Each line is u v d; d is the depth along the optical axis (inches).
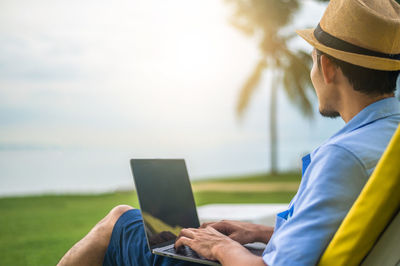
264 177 1016.9
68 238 212.2
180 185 63.9
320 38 44.2
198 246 46.8
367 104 42.6
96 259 59.5
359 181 36.5
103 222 61.4
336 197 35.9
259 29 1035.3
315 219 35.8
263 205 132.0
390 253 34.3
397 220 34.6
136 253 54.7
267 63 1042.1
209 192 589.6
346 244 34.3
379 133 39.5
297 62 1023.6
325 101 45.3
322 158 38.7
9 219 307.6
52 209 386.9
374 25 40.1
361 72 41.5
